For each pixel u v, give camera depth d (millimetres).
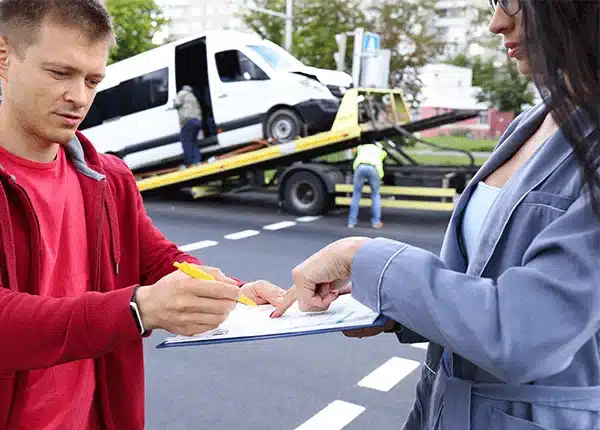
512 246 1087
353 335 1410
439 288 1030
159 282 1123
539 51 940
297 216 10320
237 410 3535
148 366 4121
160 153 10727
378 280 1099
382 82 11305
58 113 1301
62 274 1439
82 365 1491
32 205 1312
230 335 1175
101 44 1308
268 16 21078
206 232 8859
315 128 9812
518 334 950
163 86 10539
